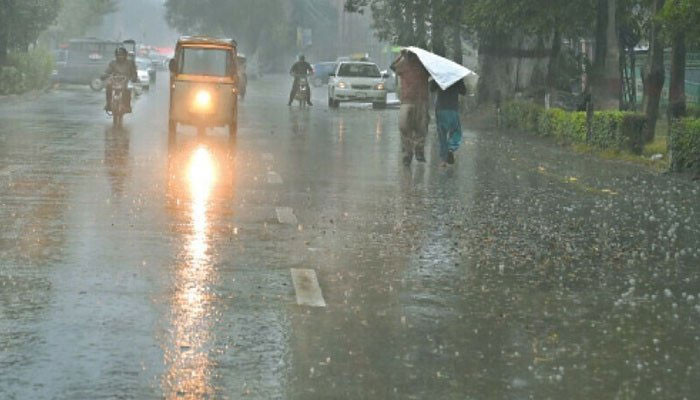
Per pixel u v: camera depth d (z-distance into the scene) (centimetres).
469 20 4366
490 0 4047
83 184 2091
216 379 862
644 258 1501
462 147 3578
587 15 4019
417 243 1563
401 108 2781
